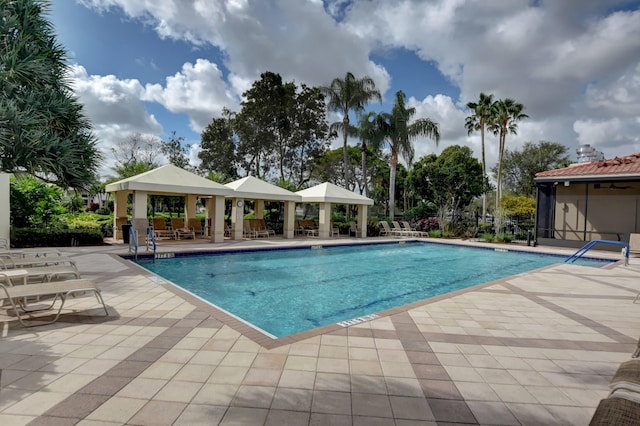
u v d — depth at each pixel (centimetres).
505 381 279
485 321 439
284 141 3083
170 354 313
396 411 231
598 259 1228
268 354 318
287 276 892
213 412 223
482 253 1465
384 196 3872
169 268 944
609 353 343
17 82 603
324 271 983
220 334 366
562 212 1677
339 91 2366
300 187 2961
